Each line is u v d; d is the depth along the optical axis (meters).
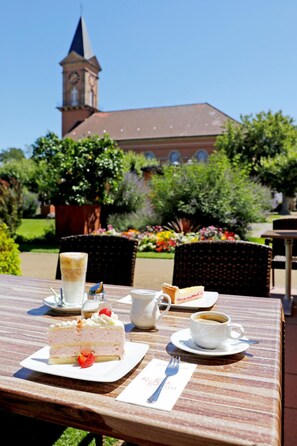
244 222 8.43
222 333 0.93
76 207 7.94
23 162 21.84
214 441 0.59
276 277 4.93
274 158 22.28
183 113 36.44
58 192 8.02
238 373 0.82
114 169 8.18
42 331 1.08
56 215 8.14
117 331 0.87
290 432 1.64
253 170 22.62
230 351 0.92
